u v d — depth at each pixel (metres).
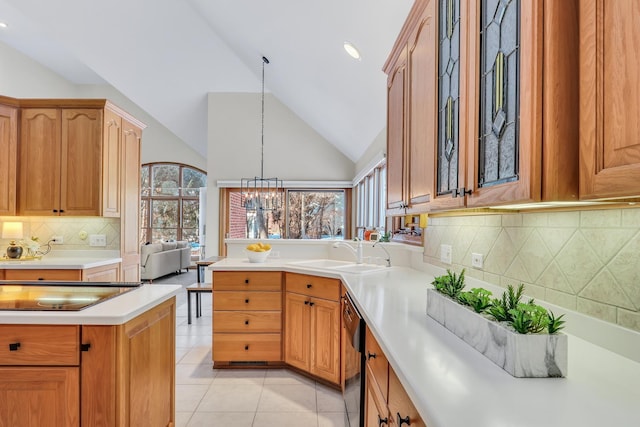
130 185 3.88
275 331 2.75
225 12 4.05
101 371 1.34
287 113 7.08
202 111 7.25
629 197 0.70
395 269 2.55
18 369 1.33
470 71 1.12
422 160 1.59
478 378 0.82
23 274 3.05
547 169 0.77
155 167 9.55
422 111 1.59
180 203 9.56
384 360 1.13
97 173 3.34
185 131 7.98
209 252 6.82
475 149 1.09
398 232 3.24
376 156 4.61
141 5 4.56
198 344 3.39
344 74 3.54
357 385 1.55
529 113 0.81
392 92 2.12
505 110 0.93
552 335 0.84
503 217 1.49
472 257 1.75
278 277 2.75
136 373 1.48
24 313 1.33
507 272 1.46
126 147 3.79
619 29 0.65
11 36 6.04
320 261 3.07
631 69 0.62
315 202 7.30
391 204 2.12
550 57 0.76
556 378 0.83
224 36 4.90
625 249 0.93
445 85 1.34
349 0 2.38
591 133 0.72
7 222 3.39
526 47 0.82
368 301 1.55
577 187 0.76
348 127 5.28
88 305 1.46
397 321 1.26
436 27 1.42
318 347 2.49
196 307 4.37
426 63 1.54
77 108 3.34
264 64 5.02
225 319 2.75
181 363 2.93
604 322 0.99
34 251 3.40
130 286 1.87
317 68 3.85
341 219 7.35
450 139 1.29
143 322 1.54
